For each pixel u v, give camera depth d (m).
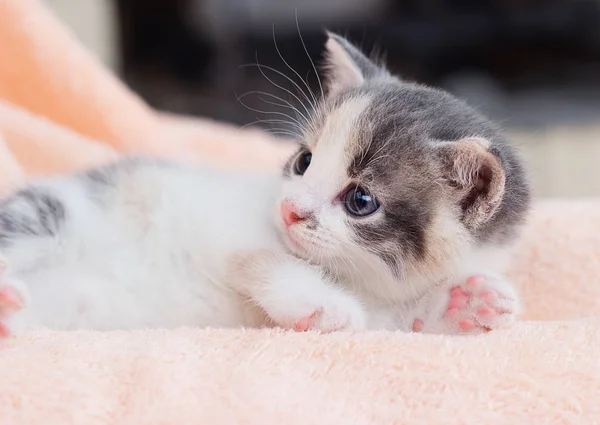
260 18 0.57
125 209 0.26
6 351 0.20
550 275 0.28
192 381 0.19
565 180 0.61
